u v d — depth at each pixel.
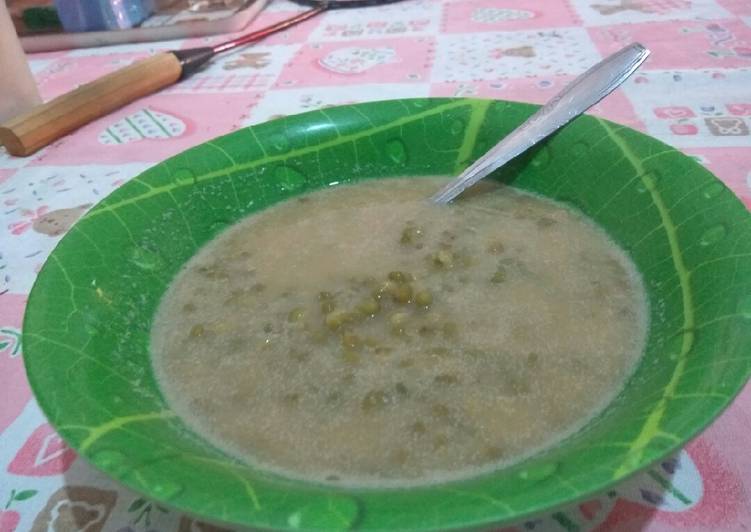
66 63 0.53
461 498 0.13
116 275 0.22
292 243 0.26
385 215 0.27
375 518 0.12
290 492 0.13
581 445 0.14
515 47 0.47
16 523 0.19
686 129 0.34
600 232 0.24
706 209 0.20
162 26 0.55
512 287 0.22
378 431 0.18
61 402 0.15
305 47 0.51
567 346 0.20
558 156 0.26
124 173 0.36
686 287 0.19
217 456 0.17
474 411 0.18
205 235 0.26
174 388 0.20
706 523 0.17
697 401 0.14
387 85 0.43
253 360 0.21
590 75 0.27
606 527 0.17
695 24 0.47
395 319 0.21
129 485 0.13
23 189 0.36
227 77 0.47
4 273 0.30
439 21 0.54
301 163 0.29
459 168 0.29
